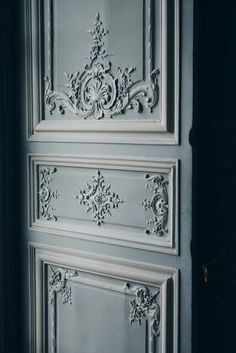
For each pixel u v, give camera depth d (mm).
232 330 1549
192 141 1486
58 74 1872
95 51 1742
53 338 1945
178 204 1520
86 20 1763
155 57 1578
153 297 1616
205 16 1547
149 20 1581
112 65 1694
